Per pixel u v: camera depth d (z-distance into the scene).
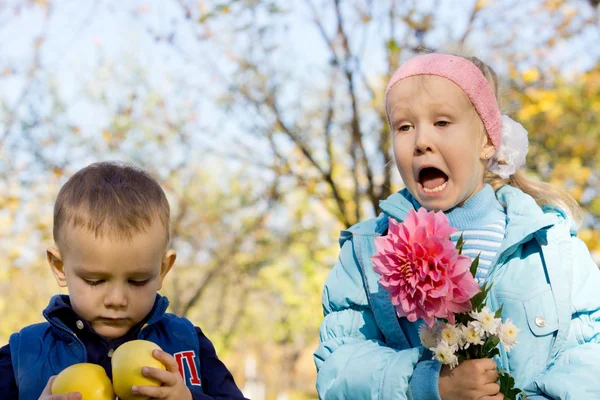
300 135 10.10
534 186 3.02
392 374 2.48
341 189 9.80
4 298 16.67
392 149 2.85
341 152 10.01
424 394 2.43
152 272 2.52
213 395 2.71
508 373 2.42
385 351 2.60
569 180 10.16
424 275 2.17
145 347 2.33
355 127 8.75
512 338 2.28
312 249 12.41
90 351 2.59
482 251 2.74
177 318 2.84
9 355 2.67
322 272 12.12
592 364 2.49
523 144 2.98
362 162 8.71
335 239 12.03
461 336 2.28
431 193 2.74
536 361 2.57
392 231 2.28
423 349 2.51
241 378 23.55
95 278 2.47
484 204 2.83
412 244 2.21
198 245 13.97
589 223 10.24
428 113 2.73
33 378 2.57
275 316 16.69
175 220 13.47
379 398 2.49
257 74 10.09
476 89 2.78
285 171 10.35
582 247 2.80
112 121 12.07
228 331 16.20
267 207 12.44
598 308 2.67
